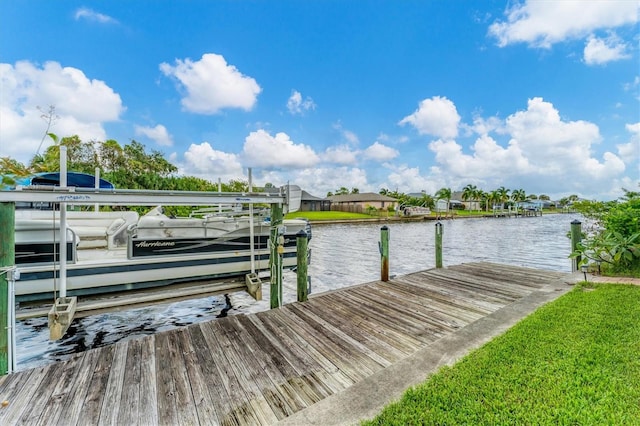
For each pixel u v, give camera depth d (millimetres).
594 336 2479
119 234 5602
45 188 3072
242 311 5035
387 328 3199
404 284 4965
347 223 32125
